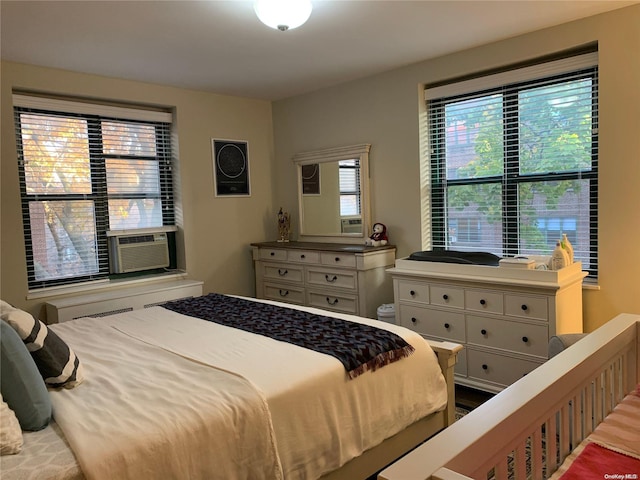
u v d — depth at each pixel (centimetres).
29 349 157
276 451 155
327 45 315
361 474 189
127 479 125
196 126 427
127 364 188
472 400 298
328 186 438
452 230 374
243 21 267
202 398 155
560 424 139
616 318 188
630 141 275
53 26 267
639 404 170
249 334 223
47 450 129
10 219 330
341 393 181
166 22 266
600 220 290
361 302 373
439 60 353
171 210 428
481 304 293
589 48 296
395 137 386
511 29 301
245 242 466
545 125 320
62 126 363
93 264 383
